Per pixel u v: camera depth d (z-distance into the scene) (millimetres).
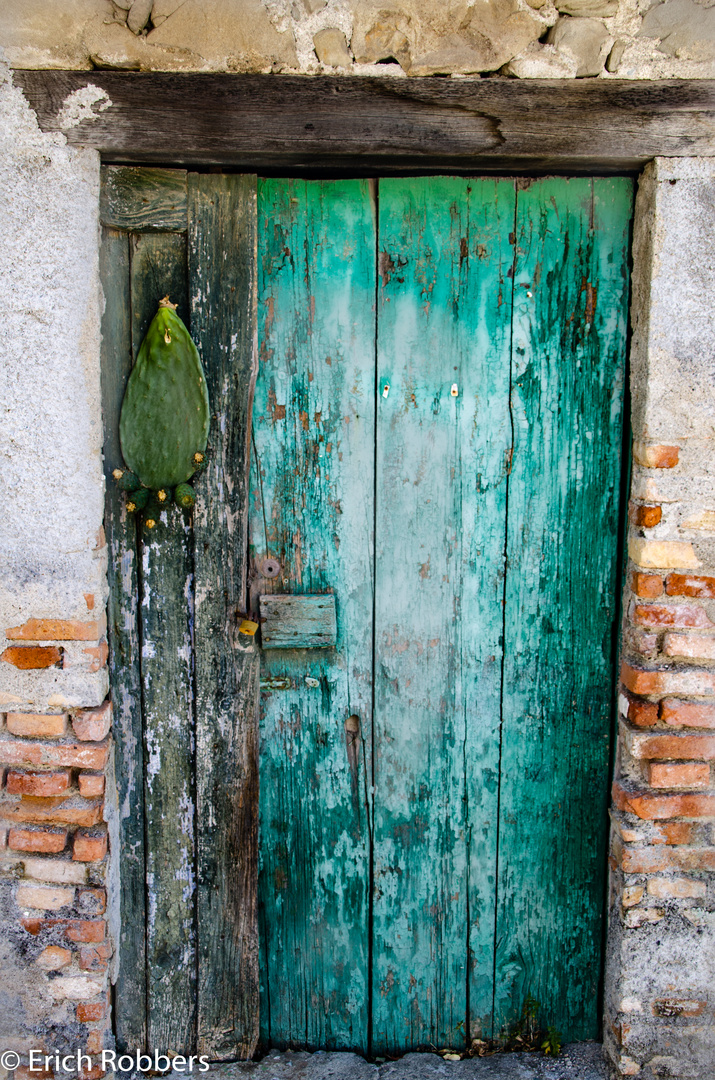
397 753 1880
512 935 1930
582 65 1562
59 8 1508
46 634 1668
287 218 1724
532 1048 1932
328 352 1767
